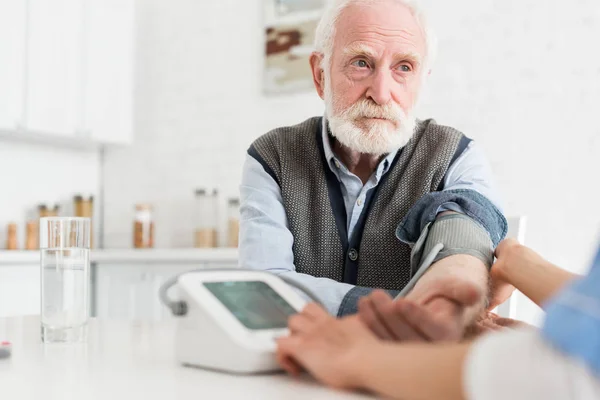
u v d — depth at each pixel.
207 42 3.98
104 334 1.12
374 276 1.46
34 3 3.55
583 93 2.92
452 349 0.54
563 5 2.97
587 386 0.42
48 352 0.94
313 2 3.61
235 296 0.82
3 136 3.78
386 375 0.59
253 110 3.81
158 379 0.74
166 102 4.11
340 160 1.53
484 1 3.15
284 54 3.71
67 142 4.06
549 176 2.97
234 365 0.75
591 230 2.87
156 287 3.54
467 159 1.49
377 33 1.37
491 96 3.12
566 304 0.44
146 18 4.19
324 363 0.67
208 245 3.80
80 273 1.03
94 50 3.86
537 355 0.45
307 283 1.11
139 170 4.18
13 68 3.46
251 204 1.53
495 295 1.04
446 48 3.23
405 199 1.46
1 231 3.77
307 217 1.51
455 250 1.03
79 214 4.08
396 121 1.40
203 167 3.97
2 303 3.22
